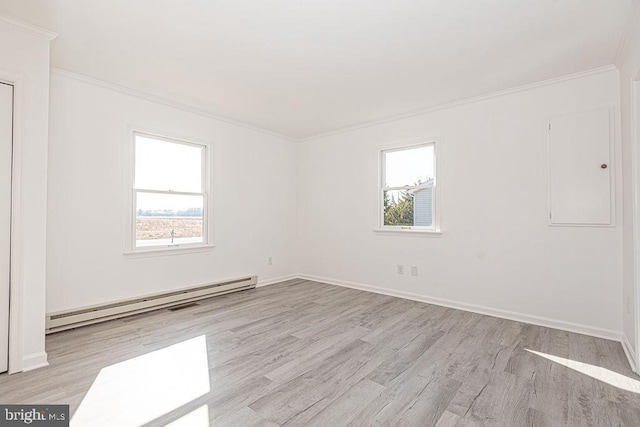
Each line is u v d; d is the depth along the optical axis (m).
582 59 2.68
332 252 4.99
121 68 2.91
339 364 2.29
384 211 4.46
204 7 2.04
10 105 2.13
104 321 3.14
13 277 2.12
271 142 5.05
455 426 1.63
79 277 3.04
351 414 1.72
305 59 2.74
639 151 2.21
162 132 3.67
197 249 4.02
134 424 1.62
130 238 3.40
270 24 2.23
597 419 1.68
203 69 2.92
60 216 2.92
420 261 4.00
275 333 2.88
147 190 3.60
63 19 2.16
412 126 4.10
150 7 2.04
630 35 2.22
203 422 1.64
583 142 2.90
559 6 2.01
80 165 3.05
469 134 3.60
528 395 1.90
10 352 2.11
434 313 3.49
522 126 3.24
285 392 1.92
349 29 2.29
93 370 2.17
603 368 2.23
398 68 2.88
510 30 2.29
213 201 4.21
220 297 4.14
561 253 3.02
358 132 4.67
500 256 3.38
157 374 2.12
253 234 4.75
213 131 4.21
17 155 2.13
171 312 3.49
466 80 3.13
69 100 2.98
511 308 3.30
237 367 2.23
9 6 2.00
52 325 2.79
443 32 2.32
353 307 3.71
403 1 1.98
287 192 5.32
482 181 3.51
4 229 2.10
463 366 2.26
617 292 2.74
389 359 2.37
